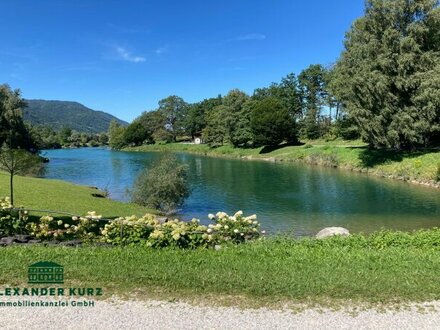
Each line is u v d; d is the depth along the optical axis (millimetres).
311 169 54125
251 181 42906
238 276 7785
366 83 43375
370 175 45719
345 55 51094
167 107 141250
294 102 106000
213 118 107875
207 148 103625
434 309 6727
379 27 45094
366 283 7566
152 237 10039
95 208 23312
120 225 10758
